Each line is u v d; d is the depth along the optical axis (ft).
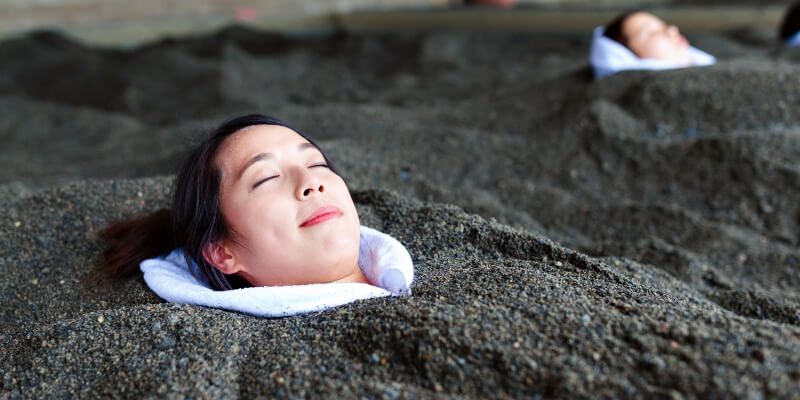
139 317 3.03
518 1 16.35
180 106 9.17
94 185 4.20
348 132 6.41
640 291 3.15
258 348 2.89
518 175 5.62
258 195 3.13
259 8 17.20
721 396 2.35
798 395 2.32
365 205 4.04
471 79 9.48
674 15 11.37
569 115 6.32
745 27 10.79
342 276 3.23
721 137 5.39
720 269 4.39
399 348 2.70
